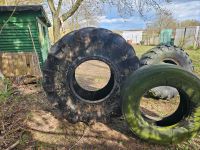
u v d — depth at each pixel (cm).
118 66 332
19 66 610
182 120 294
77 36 328
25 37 786
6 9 718
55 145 296
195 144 303
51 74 336
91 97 383
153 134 290
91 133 326
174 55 510
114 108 344
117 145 299
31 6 732
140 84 280
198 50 1764
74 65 332
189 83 274
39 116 369
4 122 329
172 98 499
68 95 341
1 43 781
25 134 314
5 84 455
